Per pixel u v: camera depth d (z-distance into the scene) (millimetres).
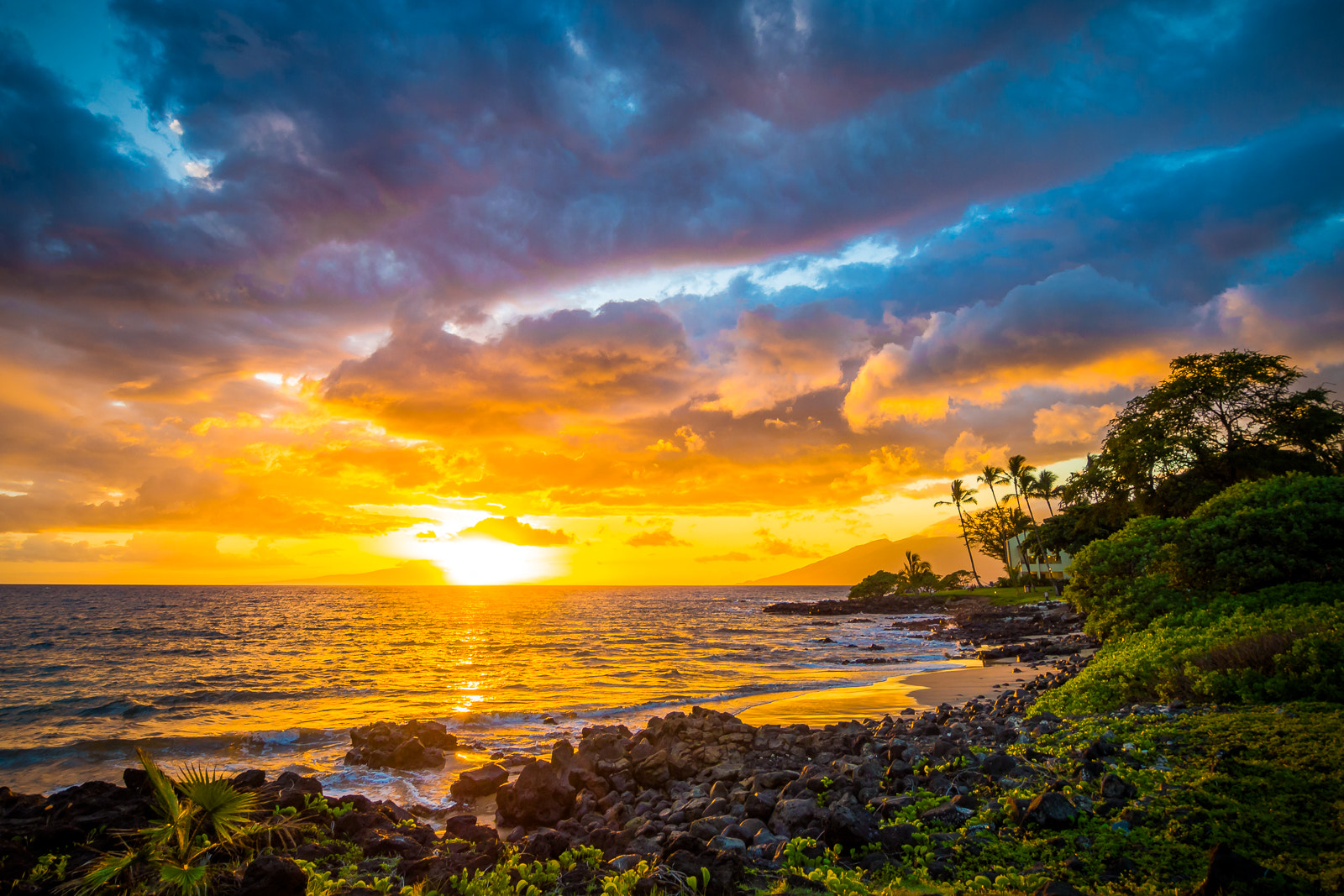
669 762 12961
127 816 8922
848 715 21250
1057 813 6934
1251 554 15250
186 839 6227
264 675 34719
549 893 6645
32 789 15070
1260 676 9992
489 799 13266
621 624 81562
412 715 22828
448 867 7320
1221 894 5156
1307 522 14672
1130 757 8219
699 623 84688
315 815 9070
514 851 7910
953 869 6449
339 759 16828
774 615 107188
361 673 34969
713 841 7848
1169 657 12352
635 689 28344
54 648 50125
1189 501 31250
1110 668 13422
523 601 167375
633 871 6668
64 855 7770
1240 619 12953
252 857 7383
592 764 13516
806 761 13375
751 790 10539
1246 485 17484
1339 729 7703
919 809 8070
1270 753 7477
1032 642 42094
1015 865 6367
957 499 116562
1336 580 14289
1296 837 5836
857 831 7293
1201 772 7395
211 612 106125
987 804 7773
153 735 20031
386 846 8203
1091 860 6094
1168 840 6184
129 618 88938
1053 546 79562
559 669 36312
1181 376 33375
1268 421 31250
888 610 102000
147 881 6285
